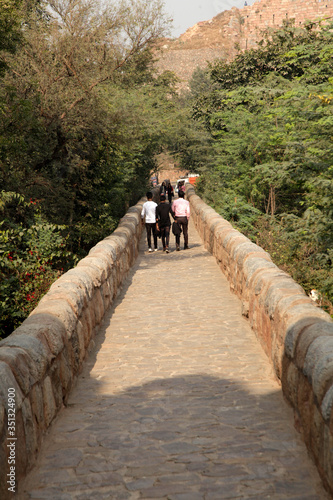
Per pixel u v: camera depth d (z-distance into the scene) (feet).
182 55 383.45
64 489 11.69
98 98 46.14
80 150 50.90
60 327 16.67
